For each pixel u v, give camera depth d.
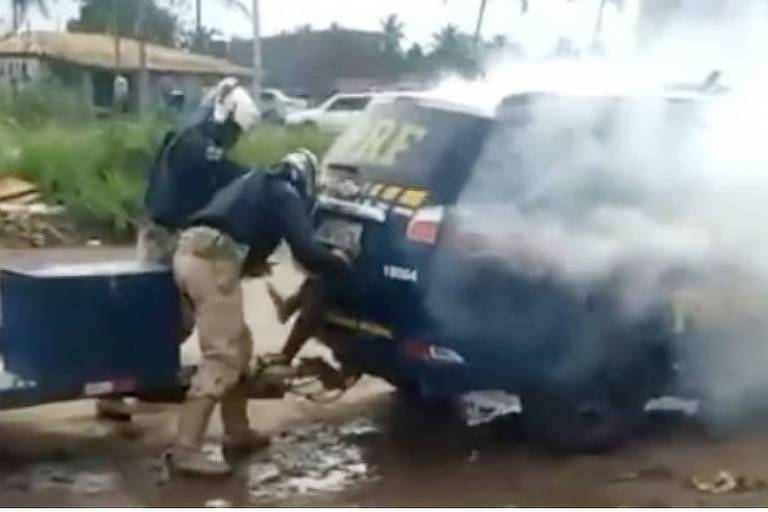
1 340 6.14
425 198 6.45
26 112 21.72
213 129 6.55
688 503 5.89
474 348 6.41
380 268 6.50
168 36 30.72
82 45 28.83
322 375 6.78
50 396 6.03
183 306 6.29
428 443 6.84
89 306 6.08
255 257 6.29
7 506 5.66
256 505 5.75
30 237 14.82
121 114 23.03
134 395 6.30
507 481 6.18
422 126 6.70
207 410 6.16
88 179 15.66
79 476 6.13
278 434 6.95
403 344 6.48
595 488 6.09
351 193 6.70
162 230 6.59
